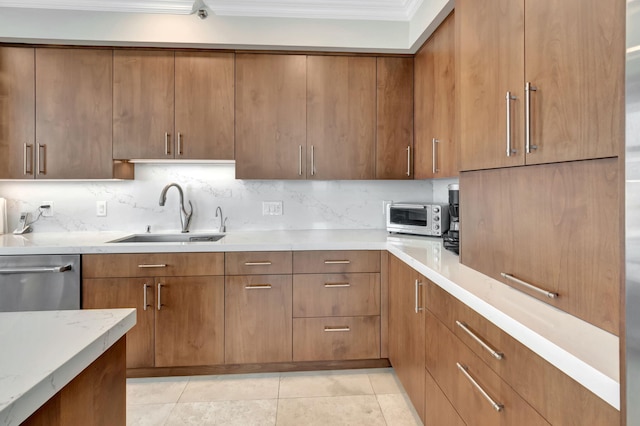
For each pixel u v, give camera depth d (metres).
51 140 2.53
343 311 2.40
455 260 1.75
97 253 2.25
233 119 2.63
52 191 2.84
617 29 0.78
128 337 2.30
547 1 1.01
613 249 0.83
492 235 1.36
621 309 0.63
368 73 2.71
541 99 1.04
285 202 3.03
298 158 2.67
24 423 0.60
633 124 0.60
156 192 2.92
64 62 2.53
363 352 2.41
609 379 0.65
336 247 2.38
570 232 0.96
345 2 2.53
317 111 2.68
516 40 1.16
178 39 2.50
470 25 1.46
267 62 2.65
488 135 1.33
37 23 2.42
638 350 0.58
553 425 0.82
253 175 2.65
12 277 2.20
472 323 1.22
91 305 2.26
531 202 1.12
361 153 2.71
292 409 2.03
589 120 0.86
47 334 0.77
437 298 1.55
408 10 2.56
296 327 2.38
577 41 0.90
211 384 2.29
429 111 2.44
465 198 1.59
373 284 2.40
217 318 2.34
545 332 0.85
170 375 2.39
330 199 3.06
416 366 1.84
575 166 0.94
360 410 2.02
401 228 2.71
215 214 2.96
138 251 2.27
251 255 2.35
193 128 2.61
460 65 1.56
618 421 0.65
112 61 2.56
